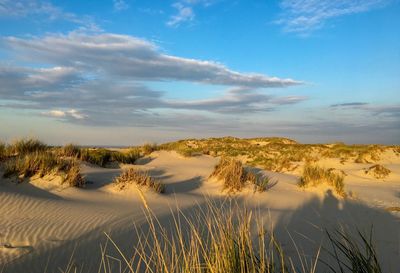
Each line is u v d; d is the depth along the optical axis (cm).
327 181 1308
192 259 321
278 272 425
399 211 993
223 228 370
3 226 625
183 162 2062
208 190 1269
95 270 497
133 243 609
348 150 2941
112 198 992
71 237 609
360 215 932
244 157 3075
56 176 1025
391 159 2628
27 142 1412
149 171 1602
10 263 490
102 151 1886
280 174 1789
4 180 957
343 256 577
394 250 622
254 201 1088
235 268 314
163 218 784
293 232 734
